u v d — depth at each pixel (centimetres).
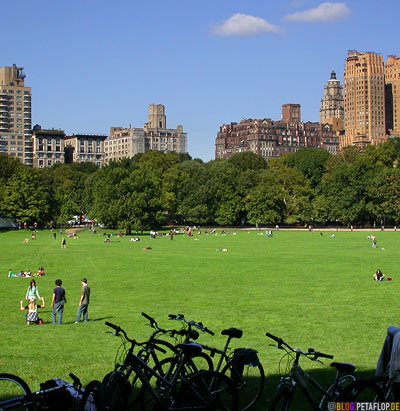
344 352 2661
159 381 1675
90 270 7038
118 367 1683
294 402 1842
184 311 4012
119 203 16862
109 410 1573
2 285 5669
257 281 5803
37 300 4753
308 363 2423
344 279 5941
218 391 1625
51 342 2970
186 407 1584
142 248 11212
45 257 9081
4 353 2672
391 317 3700
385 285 5444
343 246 11456
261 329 3284
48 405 1509
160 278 6125
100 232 18488
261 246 11575
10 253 9938
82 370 2267
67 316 3947
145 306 4291
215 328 3322
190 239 14638
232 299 4600
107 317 3831
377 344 2859
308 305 4250
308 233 17800
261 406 1806
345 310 4003
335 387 1636
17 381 1551
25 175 19738
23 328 3475
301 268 7094
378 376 1667
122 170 17800
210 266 7412
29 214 19125
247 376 1956
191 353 1644
